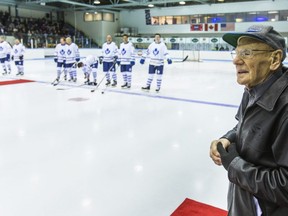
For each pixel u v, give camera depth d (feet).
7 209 6.73
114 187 7.81
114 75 26.05
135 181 8.18
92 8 73.15
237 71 2.79
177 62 55.52
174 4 73.56
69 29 80.33
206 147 11.04
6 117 15.11
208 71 40.14
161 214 6.55
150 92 23.40
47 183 8.01
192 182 8.14
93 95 21.85
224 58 55.88
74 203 7.00
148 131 13.01
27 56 55.52
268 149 2.64
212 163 9.48
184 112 16.78
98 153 10.28
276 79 2.64
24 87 25.20
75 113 16.19
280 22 62.90
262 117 2.64
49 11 80.69
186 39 59.06
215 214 6.55
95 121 14.58
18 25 67.82
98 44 76.28
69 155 10.07
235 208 3.08
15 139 11.67
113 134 12.51
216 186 7.93
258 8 64.18
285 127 2.45
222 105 18.74
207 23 70.03
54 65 47.52
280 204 2.43
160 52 22.93
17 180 8.17
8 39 54.13
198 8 70.23
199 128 13.57
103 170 8.87
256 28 2.65
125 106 18.15
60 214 6.56
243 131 2.85
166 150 10.68
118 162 9.51
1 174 8.54
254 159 2.72
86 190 7.63
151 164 9.37
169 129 13.37
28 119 14.79
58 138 11.87
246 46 2.65
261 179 2.46
